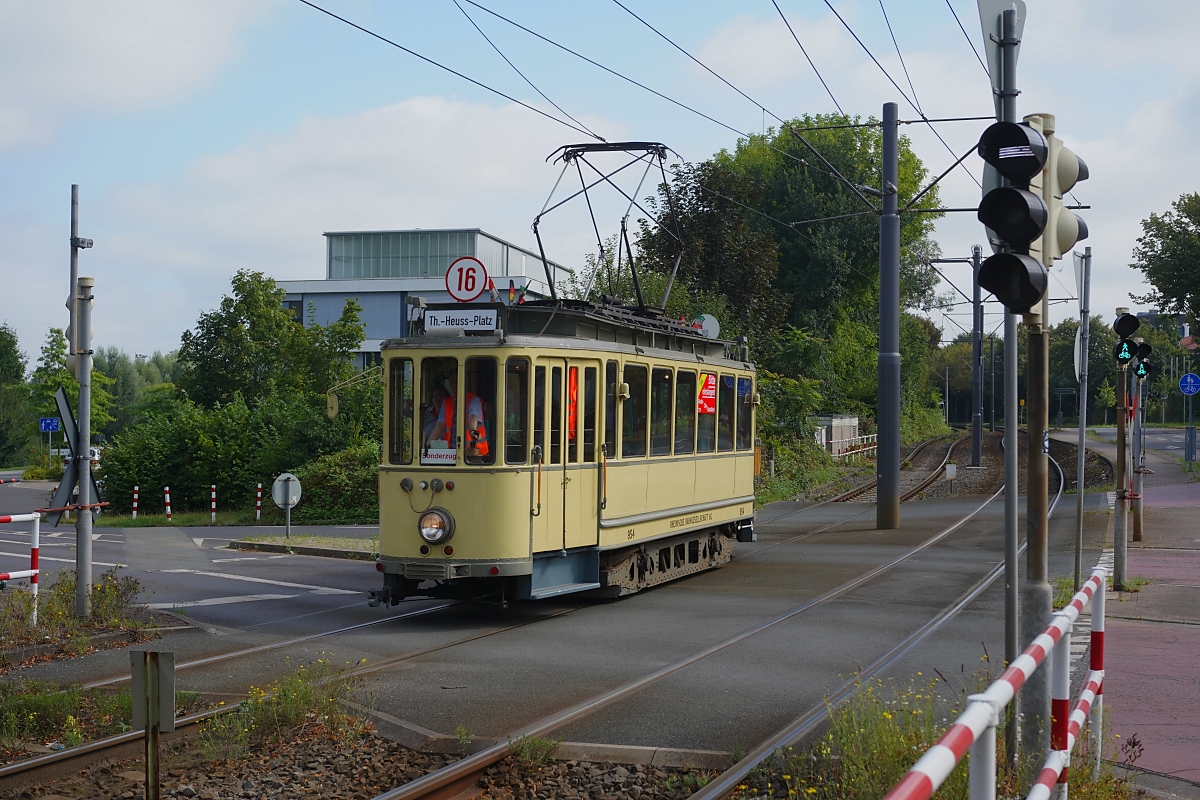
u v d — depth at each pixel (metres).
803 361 51.38
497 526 12.42
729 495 18.08
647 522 14.95
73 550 23.02
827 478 40.19
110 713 8.46
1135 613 12.34
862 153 69.00
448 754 7.46
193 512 36.88
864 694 7.25
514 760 7.20
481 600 14.40
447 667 10.13
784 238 64.56
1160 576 15.30
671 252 46.22
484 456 12.49
